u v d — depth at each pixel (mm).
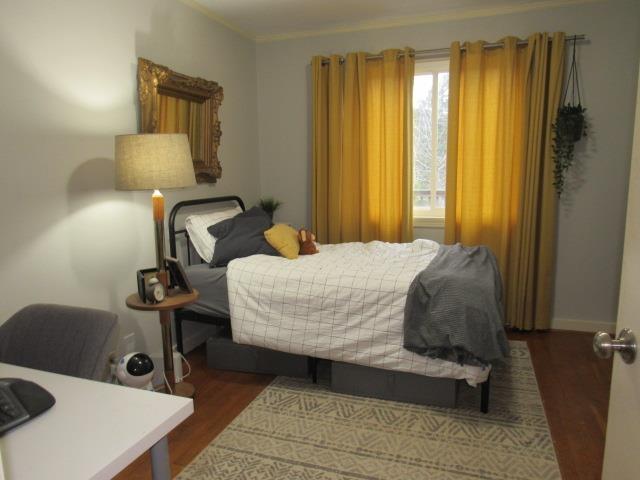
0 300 2037
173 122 3123
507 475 1955
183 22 3238
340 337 2537
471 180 3633
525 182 3541
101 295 2592
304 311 2607
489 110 3605
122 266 2740
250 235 3107
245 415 2471
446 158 3729
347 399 2619
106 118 2572
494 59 3543
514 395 2635
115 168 2393
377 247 3348
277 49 4215
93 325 1438
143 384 1868
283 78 4234
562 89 3475
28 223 2150
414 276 2494
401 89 3771
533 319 3705
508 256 3688
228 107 3861
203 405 2588
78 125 2395
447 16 3648
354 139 3930
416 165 4062
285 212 4410
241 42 4027
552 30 3461
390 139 3791
